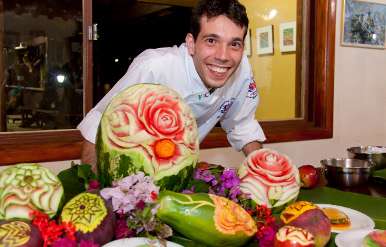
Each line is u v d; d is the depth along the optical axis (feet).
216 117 4.54
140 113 2.18
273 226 2.20
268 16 9.95
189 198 2.02
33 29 7.36
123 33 10.26
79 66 7.60
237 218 2.06
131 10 10.71
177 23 10.77
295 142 9.99
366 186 4.33
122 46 10.09
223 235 2.00
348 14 10.23
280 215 2.38
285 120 10.01
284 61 10.21
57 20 7.48
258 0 9.80
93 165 2.80
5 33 7.11
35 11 7.34
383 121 11.36
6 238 1.71
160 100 2.23
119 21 10.40
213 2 3.07
